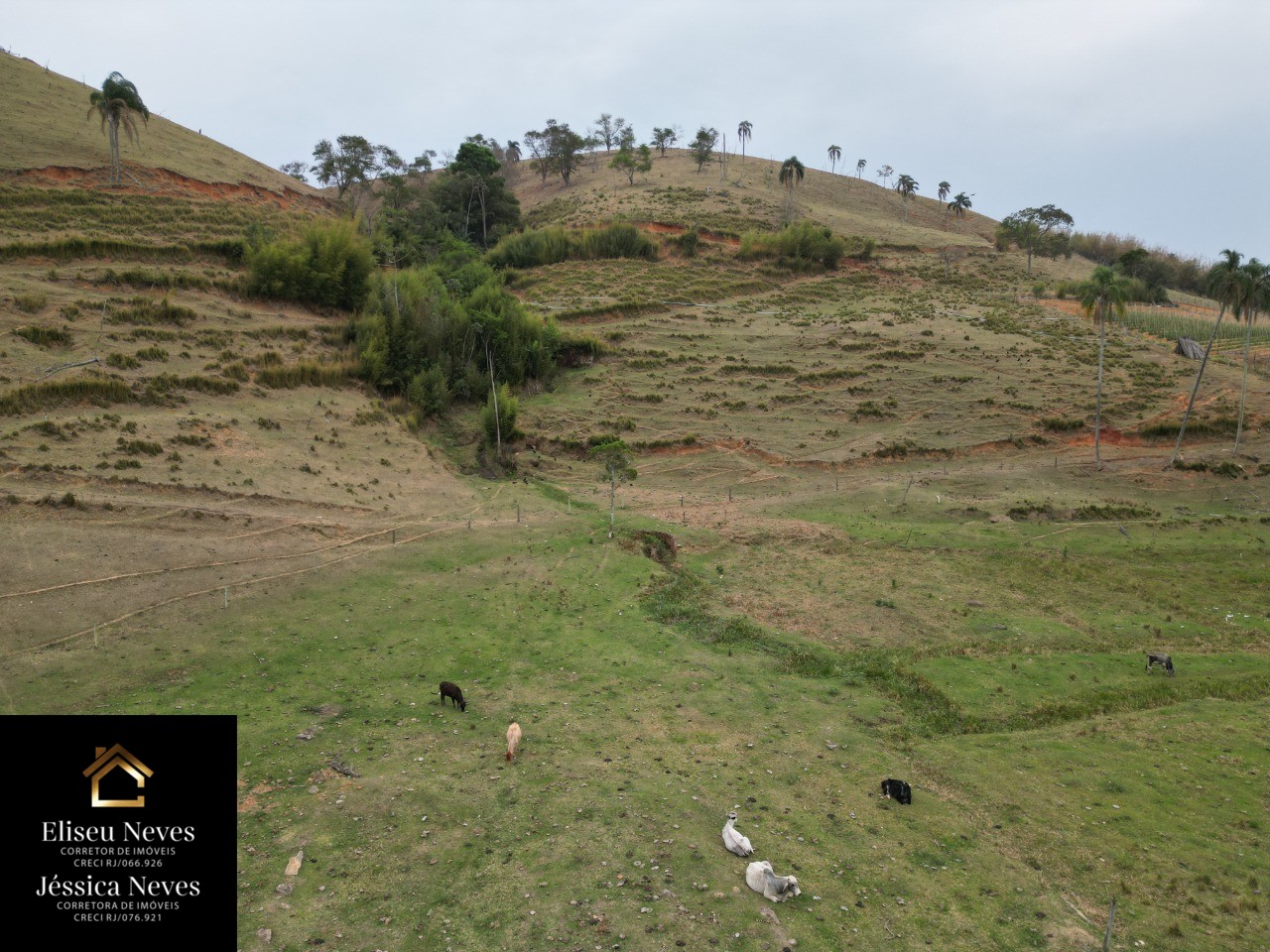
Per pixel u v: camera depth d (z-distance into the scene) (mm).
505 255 109750
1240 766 23359
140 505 36812
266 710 23984
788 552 43812
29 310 49906
